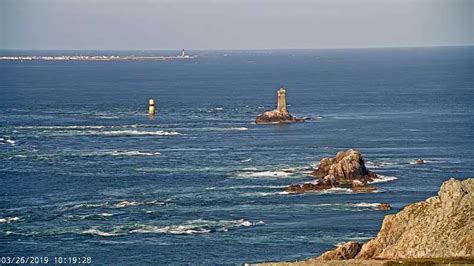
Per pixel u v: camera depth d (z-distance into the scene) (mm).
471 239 174250
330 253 186125
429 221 181000
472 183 184750
